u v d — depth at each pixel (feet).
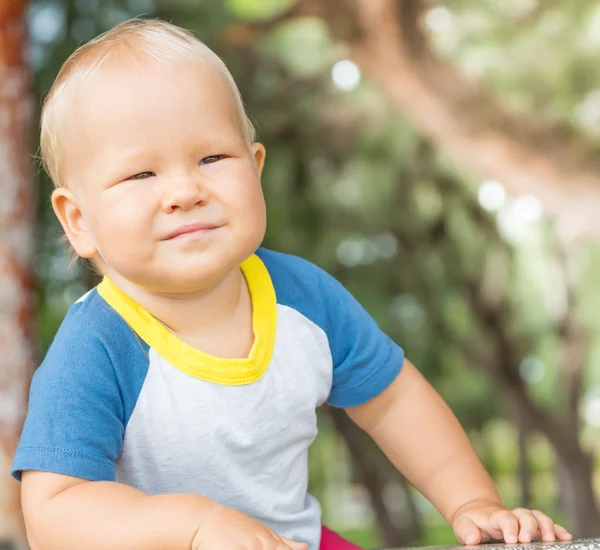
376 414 7.44
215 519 5.28
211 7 29.19
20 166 19.01
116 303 6.35
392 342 7.60
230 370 6.34
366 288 39.50
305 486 7.11
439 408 7.50
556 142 28.22
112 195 5.97
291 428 6.73
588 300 45.91
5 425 17.56
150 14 28.81
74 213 6.35
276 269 7.10
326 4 26.58
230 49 30.40
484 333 43.52
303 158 34.96
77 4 28.12
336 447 57.57
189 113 5.98
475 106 27.63
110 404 6.03
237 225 5.97
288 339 6.79
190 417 6.26
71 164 6.23
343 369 7.23
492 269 42.39
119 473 6.35
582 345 46.14
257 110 32.60
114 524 5.43
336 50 31.24
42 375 6.10
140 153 5.91
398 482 49.11
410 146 35.65
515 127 28.09
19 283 18.47
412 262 39.75
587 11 30.17
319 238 37.24
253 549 5.13
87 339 6.12
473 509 6.70
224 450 6.37
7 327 18.16
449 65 27.78
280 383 6.62
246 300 6.72
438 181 38.47
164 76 6.04
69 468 5.72
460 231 40.96
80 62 6.30
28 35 19.67
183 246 5.86
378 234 38.63
